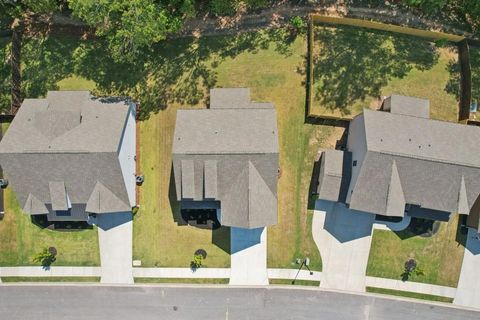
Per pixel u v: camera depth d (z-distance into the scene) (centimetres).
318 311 3953
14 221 3931
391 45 4022
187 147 3422
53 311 3956
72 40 4056
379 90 3966
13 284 3944
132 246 3931
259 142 3447
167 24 3606
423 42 4034
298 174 3916
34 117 3547
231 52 4003
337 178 3666
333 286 3956
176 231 3919
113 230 3928
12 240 3941
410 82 3988
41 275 3947
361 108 3944
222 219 3566
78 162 3434
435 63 4009
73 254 3938
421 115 3722
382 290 3959
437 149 3422
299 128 3922
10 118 3934
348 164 3700
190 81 3978
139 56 4012
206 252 3925
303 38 3984
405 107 3712
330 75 3956
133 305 3953
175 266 3931
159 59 4016
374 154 3347
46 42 4056
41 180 3500
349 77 3966
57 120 3466
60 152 3378
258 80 3962
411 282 3956
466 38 3922
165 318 3956
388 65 3997
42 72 4019
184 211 3916
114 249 3931
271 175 3509
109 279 3944
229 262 3931
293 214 3922
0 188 3944
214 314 3956
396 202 3469
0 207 3934
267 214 3550
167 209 3916
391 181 3416
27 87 4003
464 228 3944
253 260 3934
